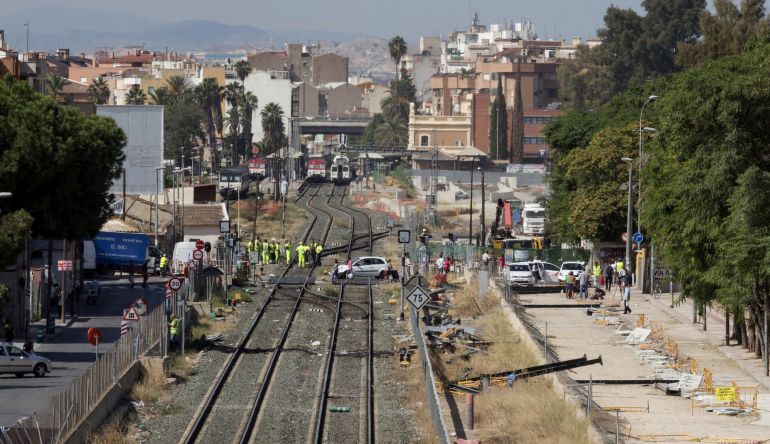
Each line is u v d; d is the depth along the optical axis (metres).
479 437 103.88
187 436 105.31
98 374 109.19
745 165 133.50
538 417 109.81
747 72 135.12
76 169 170.50
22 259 164.00
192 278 192.38
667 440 101.94
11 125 162.88
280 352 155.12
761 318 141.00
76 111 177.00
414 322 162.88
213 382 132.50
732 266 131.75
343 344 162.25
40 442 85.25
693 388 124.56
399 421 112.31
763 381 128.75
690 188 136.38
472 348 153.62
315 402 122.62
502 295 193.50
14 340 158.25
